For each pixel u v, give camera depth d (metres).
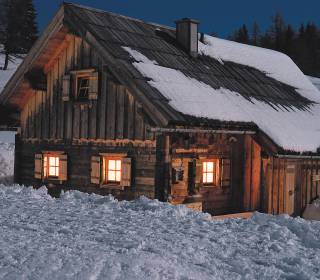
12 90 16.44
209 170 14.84
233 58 19.17
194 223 8.35
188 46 16.95
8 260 5.38
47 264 5.26
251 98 16.45
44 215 8.62
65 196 11.33
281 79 20.22
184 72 15.39
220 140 14.91
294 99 18.89
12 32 68.75
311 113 18.36
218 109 14.08
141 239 6.80
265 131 14.51
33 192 11.83
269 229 8.02
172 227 7.89
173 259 5.88
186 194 13.87
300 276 5.55
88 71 14.95
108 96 14.48
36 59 15.77
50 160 16.47
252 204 15.17
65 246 6.15
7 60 67.25
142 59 14.41
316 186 16.84
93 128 14.92
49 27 15.16
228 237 7.41
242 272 5.68
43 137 16.52
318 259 6.40
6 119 17.62
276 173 15.14
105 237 6.82
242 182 15.29
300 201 16.11
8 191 11.87
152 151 13.41
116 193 14.23
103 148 14.61
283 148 14.21
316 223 8.40
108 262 5.43
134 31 16.11
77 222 7.98
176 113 12.64
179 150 13.65
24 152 17.19
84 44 15.24
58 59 16.05
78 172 15.38
